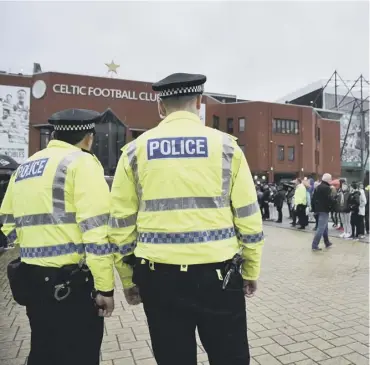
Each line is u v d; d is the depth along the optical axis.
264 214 17.03
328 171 42.97
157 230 1.72
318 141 41.88
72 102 27.64
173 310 1.70
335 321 4.02
